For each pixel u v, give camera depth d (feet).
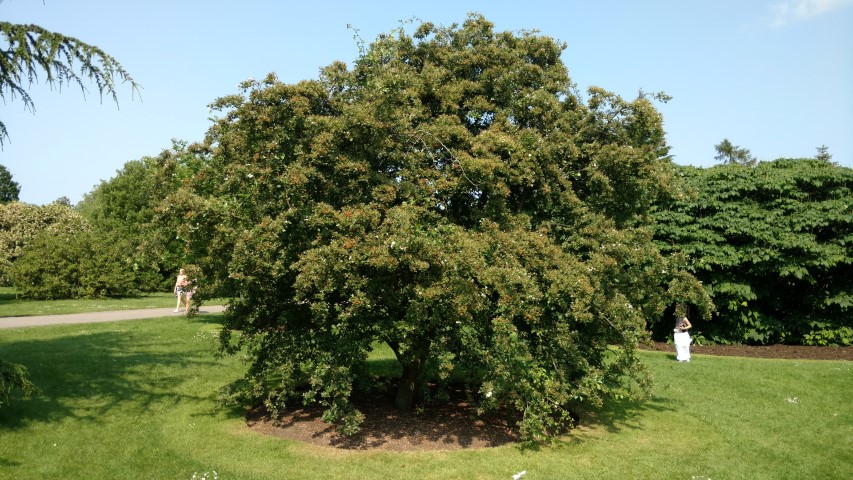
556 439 25.82
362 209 21.50
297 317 26.12
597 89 28.25
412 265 20.29
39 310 70.18
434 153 25.99
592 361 27.25
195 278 25.31
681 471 22.36
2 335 45.83
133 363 36.09
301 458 22.44
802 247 49.55
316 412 28.76
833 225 51.98
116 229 137.90
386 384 34.78
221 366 37.32
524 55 29.71
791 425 28.35
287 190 22.85
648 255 27.07
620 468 22.47
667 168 29.58
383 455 22.89
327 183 23.39
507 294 21.84
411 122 25.82
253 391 27.32
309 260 20.68
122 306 78.33
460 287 21.02
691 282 29.12
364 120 22.68
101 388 30.58
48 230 120.47
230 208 23.56
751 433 27.20
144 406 28.50
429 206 24.66
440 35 30.50
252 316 25.26
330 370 23.30
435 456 22.97
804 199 53.83
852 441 26.27
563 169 27.73
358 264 20.67
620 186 27.81
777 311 56.08
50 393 29.01
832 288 53.47
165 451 22.94
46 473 20.53
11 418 25.18
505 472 21.53
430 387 34.09
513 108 28.04
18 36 23.43
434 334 25.21
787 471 22.75
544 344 25.23
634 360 26.73
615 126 28.91
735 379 37.19
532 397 23.93
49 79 25.63
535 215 29.12
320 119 23.11
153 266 33.40
